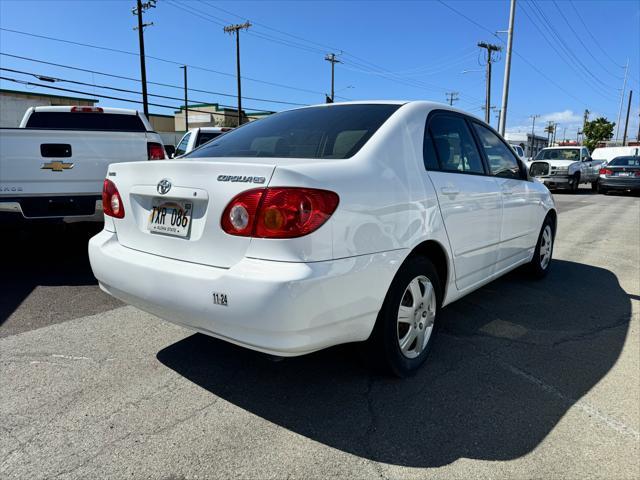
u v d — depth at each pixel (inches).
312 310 86.1
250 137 129.0
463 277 136.3
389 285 102.3
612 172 702.5
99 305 166.1
